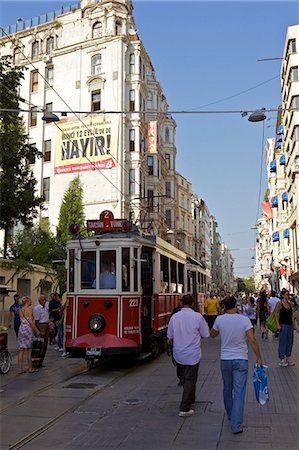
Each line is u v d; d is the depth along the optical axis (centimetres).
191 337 755
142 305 1326
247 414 745
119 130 3941
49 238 3356
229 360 661
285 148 4562
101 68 4150
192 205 7144
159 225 4581
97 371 1206
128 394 920
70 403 847
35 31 4588
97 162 3962
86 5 4316
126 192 3925
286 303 1220
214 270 12681
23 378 1109
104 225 1306
